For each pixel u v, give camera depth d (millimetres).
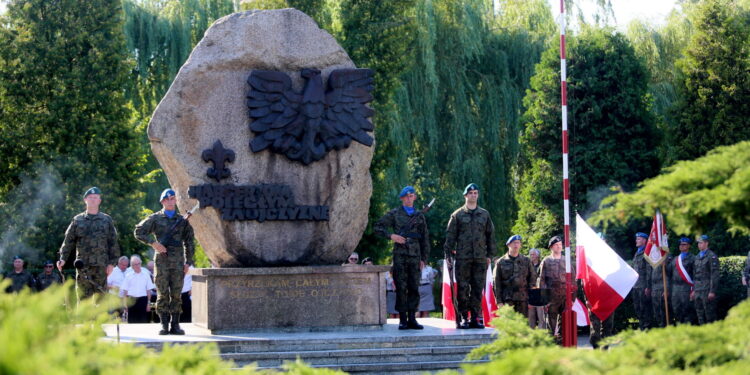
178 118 12711
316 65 13336
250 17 13156
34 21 26531
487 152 30719
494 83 30859
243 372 4629
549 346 5664
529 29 33000
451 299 16188
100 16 27031
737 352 4570
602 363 4438
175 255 12172
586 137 27188
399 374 10914
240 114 12914
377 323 12664
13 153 26312
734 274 18422
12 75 26281
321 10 27281
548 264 14727
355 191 13344
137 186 27594
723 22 25812
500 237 30219
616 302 13625
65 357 3334
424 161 30250
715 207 4613
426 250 12969
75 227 12469
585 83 27188
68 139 26453
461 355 11438
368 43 26578
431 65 28953
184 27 29891
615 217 5035
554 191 26953
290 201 12875
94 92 26531
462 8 30719
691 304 17141
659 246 13727
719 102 25625
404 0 27250
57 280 18812
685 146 26047
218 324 12141
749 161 4746
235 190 12703
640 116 27000
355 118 13312
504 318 5863
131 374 3604
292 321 12383
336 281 12570
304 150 12992
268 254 12898
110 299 5176
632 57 27250
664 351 4672
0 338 3014
